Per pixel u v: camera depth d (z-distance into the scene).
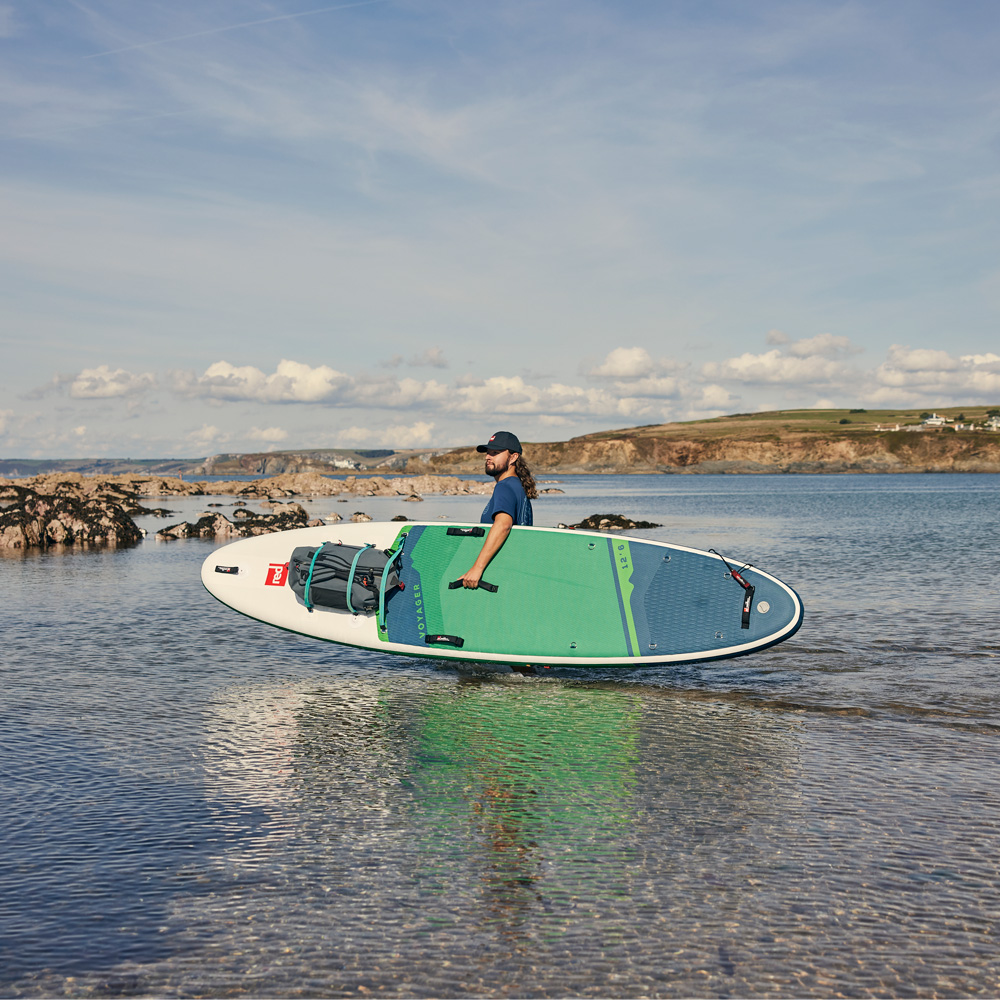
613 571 9.63
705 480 176.62
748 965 3.99
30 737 7.53
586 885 4.77
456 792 6.22
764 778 6.50
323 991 3.79
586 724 8.02
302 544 10.58
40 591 17.19
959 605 14.53
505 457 9.94
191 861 5.06
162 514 49.84
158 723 8.02
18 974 3.91
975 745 7.29
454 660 9.77
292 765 6.82
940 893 4.66
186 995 3.76
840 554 23.59
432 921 4.38
